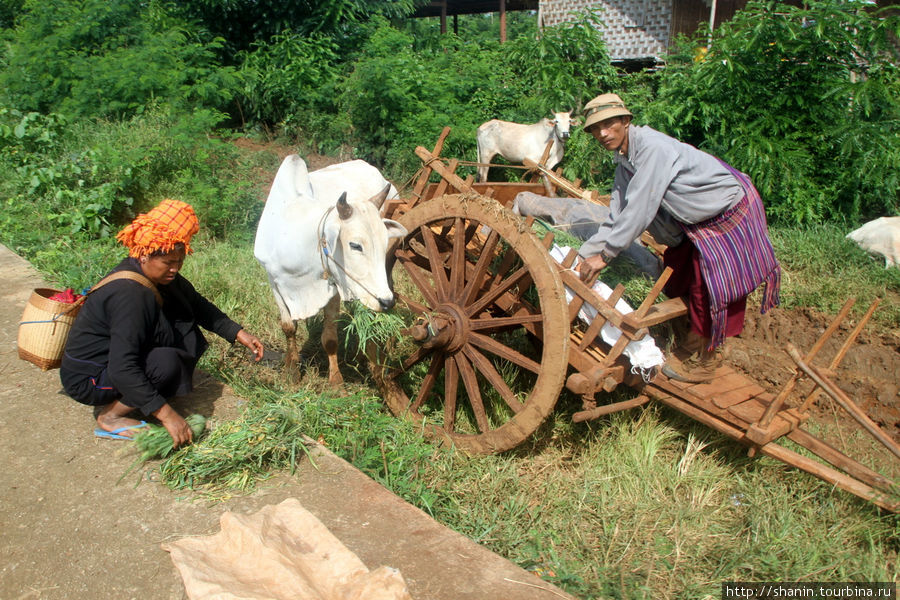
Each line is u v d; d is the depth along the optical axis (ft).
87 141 27.84
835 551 10.00
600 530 10.73
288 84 35.58
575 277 11.07
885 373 16.01
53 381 12.50
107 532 8.68
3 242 20.66
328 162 34.32
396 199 14.55
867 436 13.70
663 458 12.50
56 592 7.77
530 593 7.73
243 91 35.94
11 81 34.32
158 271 9.80
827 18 24.89
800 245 21.12
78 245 20.84
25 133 27.43
